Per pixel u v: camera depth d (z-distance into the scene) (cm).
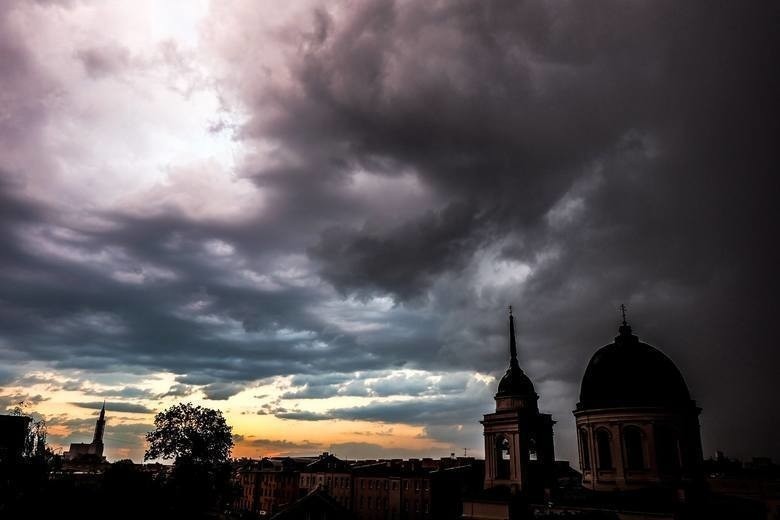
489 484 5812
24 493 5422
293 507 7231
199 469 6662
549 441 6125
